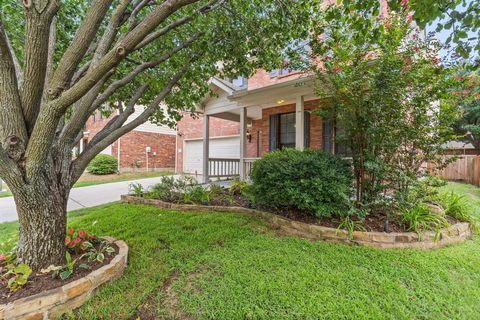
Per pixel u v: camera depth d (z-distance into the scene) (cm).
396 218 369
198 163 1409
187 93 506
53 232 228
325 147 741
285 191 389
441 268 262
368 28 307
